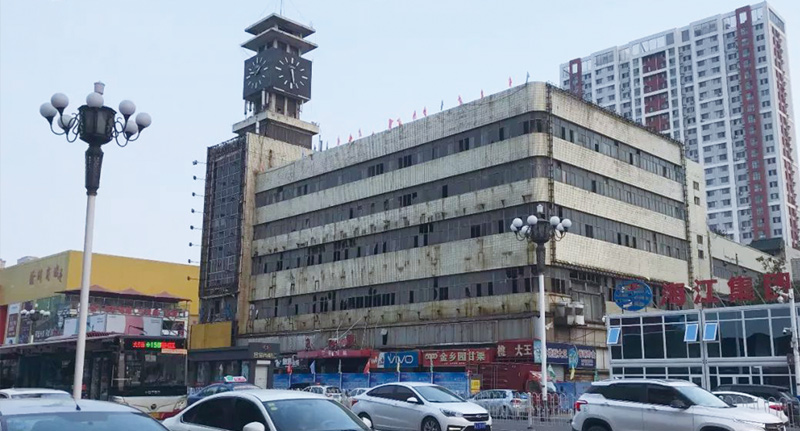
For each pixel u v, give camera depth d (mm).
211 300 71125
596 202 51781
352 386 46906
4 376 28594
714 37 136750
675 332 41375
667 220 58188
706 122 134250
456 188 53438
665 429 15477
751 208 127812
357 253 60188
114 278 83000
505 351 46562
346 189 61750
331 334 60000
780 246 81375
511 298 48406
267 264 68125
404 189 57312
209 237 72375
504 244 49406
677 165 60750
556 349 45688
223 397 11219
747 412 15156
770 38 132125
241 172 70375
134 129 21172
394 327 55406
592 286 50281
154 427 8242
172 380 23344
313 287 62688
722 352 39281
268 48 77625
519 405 30547
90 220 19891
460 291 51812
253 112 76938
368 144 60812
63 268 80188
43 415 7691
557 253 47844
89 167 20047
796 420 25375
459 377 41125
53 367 25453
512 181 49812
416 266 54875
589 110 53094
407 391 20000
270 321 65812
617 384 16812
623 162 55094
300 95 76625
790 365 35812
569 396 32688
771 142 127812
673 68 139625
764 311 38250
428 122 56188
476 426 19000
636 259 53938
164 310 79938
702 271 61531
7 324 87562
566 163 50250
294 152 73938
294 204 66188
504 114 50844
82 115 19922
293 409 10680
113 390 22141
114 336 22797
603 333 50000
